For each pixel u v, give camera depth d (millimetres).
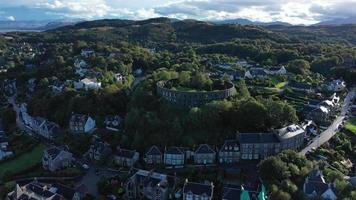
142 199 180875
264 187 166625
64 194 175000
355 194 158250
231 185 178000
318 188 166625
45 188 175875
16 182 196875
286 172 177000
